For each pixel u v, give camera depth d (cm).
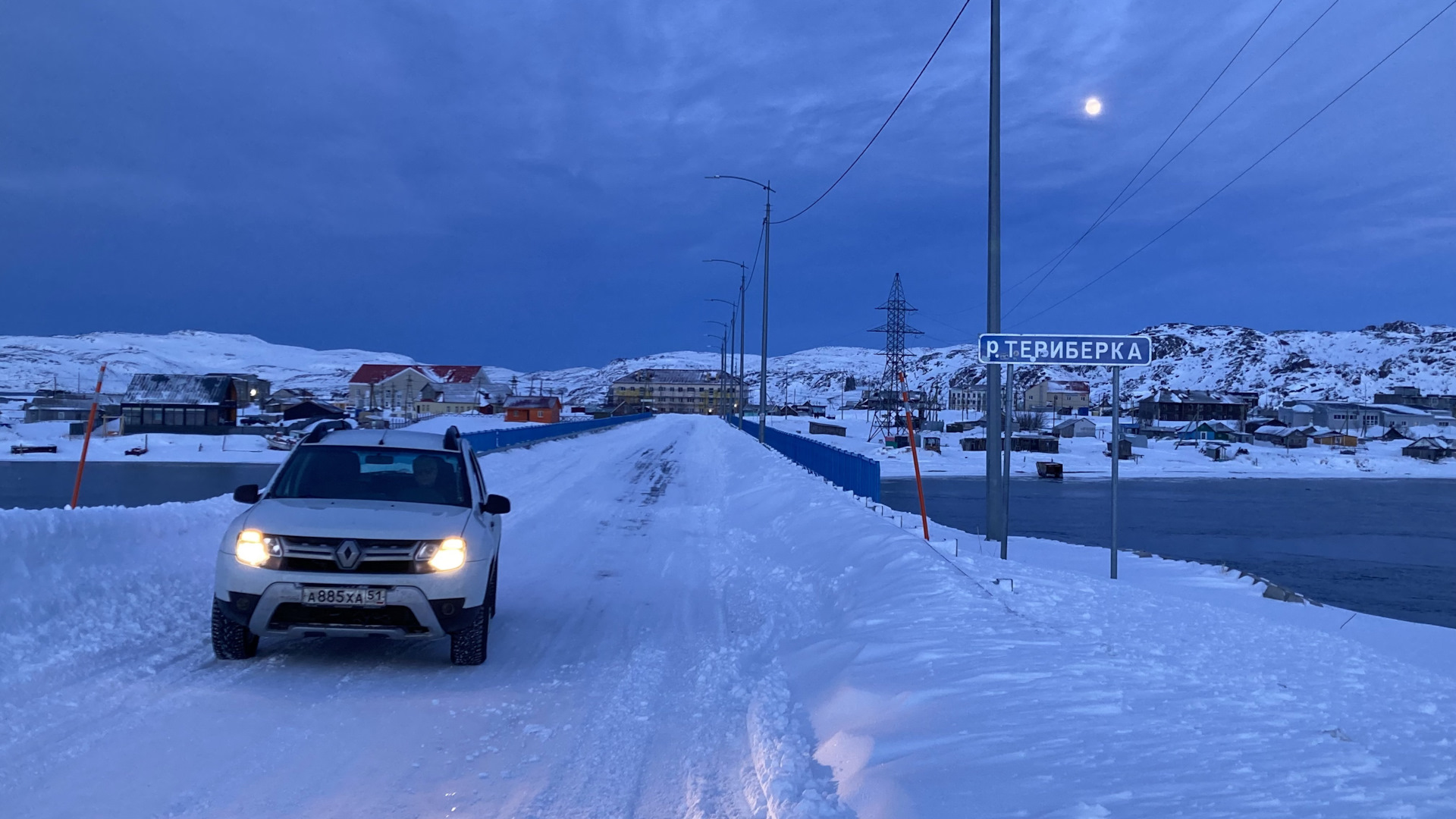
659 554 1395
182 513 1091
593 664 723
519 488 2369
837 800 422
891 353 10331
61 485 4881
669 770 499
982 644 681
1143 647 703
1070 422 13425
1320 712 507
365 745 516
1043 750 437
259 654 706
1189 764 408
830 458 2764
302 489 756
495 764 497
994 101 1441
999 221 1454
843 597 1000
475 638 694
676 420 12444
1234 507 5959
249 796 438
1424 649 1144
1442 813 338
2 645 632
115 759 473
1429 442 12081
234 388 9312
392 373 14775
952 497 6238
